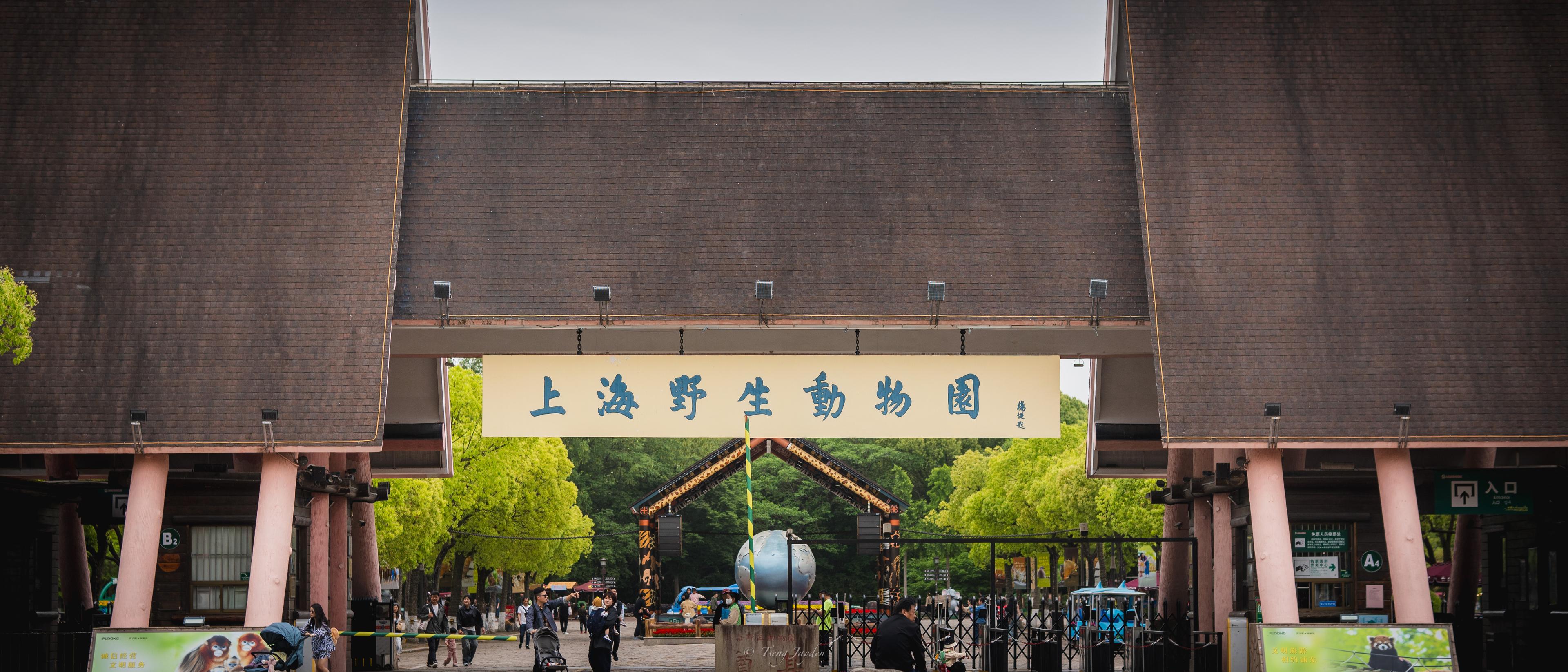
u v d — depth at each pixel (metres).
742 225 31.73
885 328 31.91
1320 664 24.70
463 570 75.69
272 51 31.41
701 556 110.06
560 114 32.78
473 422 63.53
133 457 32.44
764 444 61.22
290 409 28.61
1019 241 31.69
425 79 33.50
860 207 31.92
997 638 34.94
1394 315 29.50
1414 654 24.66
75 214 30.16
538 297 30.98
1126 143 32.59
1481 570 35.94
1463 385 28.89
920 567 114.12
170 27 31.50
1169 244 30.08
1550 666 31.28
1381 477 28.78
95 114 30.84
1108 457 42.19
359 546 40.03
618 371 31.16
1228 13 31.92
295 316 29.41
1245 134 30.94
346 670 35.59
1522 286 29.84
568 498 71.75
